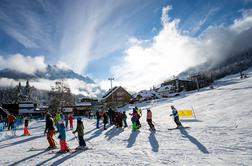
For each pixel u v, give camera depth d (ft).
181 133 46.52
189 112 79.20
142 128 62.23
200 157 27.61
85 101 291.38
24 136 65.10
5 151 41.81
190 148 32.91
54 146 41.52
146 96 310.24
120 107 274.98
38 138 58.70
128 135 51.60
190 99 155.22
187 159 27.22
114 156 32.14
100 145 42.34
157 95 310.24
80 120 40.27
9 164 31.42
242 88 139.74
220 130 44.04
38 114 258.78
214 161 25.41
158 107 159.33
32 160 32.99
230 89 150.61
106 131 62.90
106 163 28.58
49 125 41.57
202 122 59.88
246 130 40.42
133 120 59.11
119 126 68.44
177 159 27.63
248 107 69.10
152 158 29.25
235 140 34.30
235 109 71.41
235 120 53.21
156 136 46.44
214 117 65.41
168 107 142.92
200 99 139.03
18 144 50.01
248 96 96.63
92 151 36.99
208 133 42.68
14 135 68.90
